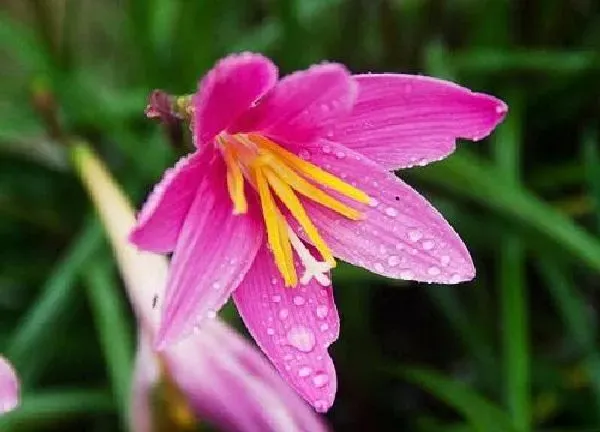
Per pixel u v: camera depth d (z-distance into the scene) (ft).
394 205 1.00
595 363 1.34
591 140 1.39
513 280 1.36
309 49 1.51
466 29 1.55
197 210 0.96
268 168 0.99
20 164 1.48
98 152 1.50
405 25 1.51
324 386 0.97
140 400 1.13
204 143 0.96
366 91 0.98
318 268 0.98
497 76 1.49
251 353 1.10
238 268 0.97
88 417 1.44
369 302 1.48
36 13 1.46
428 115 0.99
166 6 1.55
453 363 1.48
